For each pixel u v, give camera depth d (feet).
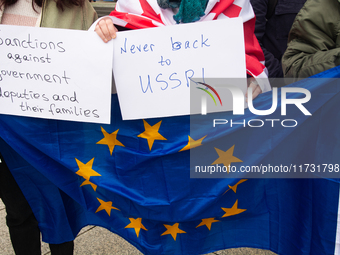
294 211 5.07
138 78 4.16
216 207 4.91
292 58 5.28
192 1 4.16
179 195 4.69
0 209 8.54
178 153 4.60
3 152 4.87
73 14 4.66
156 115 4.23
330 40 5.01
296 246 5.12
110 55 4.10
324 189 4.57
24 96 4.30
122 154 4.69
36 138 4.59
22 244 5.33
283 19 7.18
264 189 5.01
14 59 4.20
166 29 4.02
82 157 4.72
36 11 4.48
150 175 4.70
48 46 4.14
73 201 5.62
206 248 5.24
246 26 4.68
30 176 5.04
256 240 5.28
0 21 4.38
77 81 4.19
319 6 4.87
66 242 5.60
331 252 4.58
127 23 4.36
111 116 4.66
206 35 4.02
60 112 4.30
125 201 4.82
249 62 4.39
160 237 5.08
